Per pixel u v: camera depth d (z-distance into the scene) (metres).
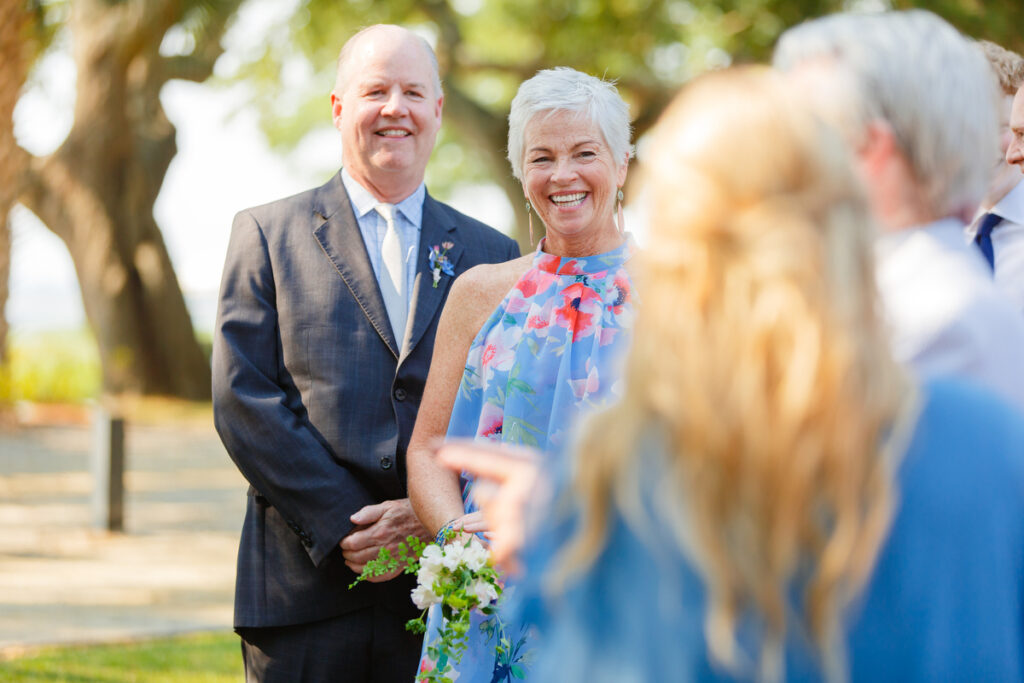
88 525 8.15
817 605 0.99
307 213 3.19
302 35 16.23
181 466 11.45
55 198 16.47
